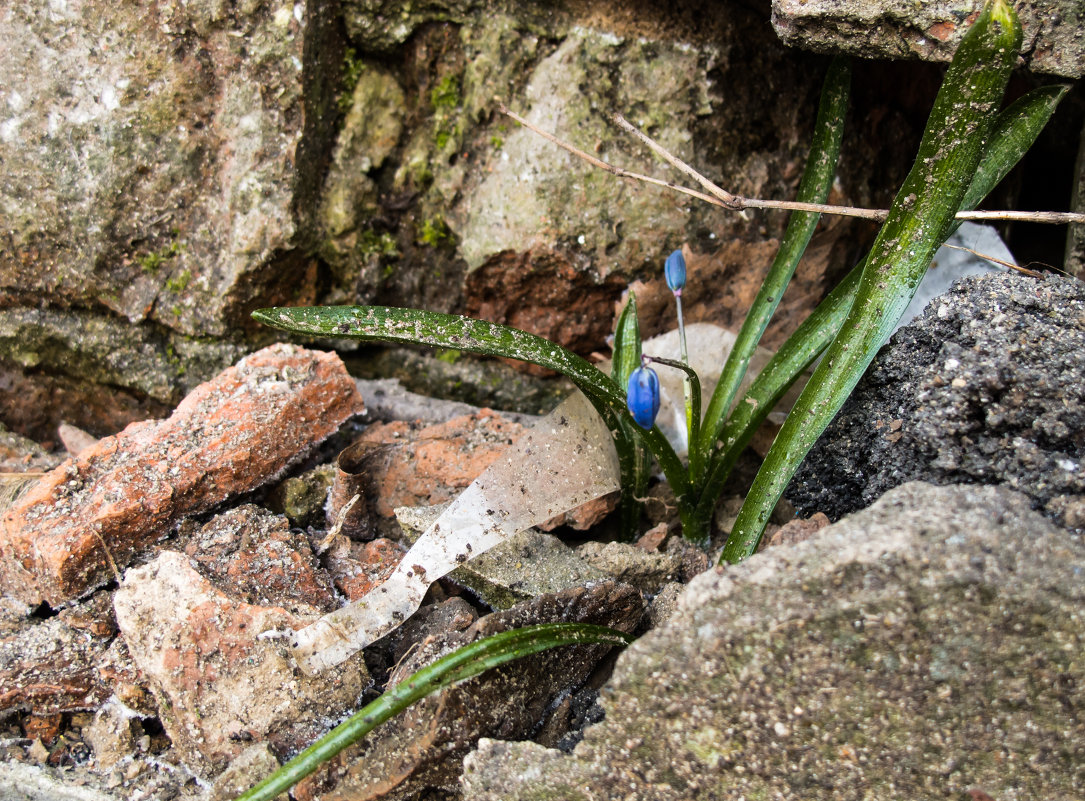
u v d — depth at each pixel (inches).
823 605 9.3
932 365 11.1
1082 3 11.2
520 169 14.3
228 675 10.9
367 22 14.3
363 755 10.5
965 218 11.1
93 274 14.3
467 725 10.4
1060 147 14.5
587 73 14.1
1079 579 9.1
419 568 11.5
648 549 12.8
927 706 9.3
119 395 15.1
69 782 11.2
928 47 11.5
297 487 13.0
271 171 14.0
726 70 14.2
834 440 12.2
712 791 9.8
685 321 14.8
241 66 13.9
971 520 9.3
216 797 10.4
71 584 11.9
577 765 9.9
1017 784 9.4
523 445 12.4
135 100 13.9
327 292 15.1
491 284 14.8
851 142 14.6
